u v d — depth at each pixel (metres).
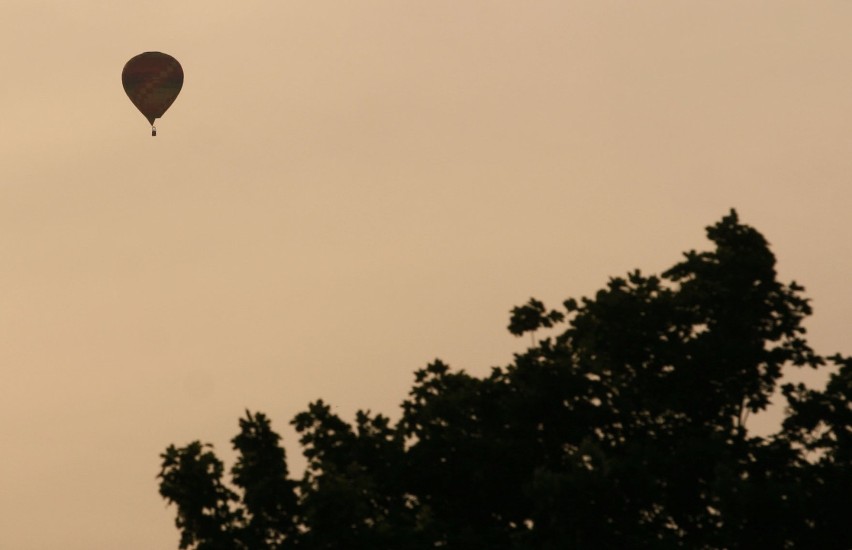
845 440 75.06
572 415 74.31
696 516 72.75
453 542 70.56
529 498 73.06
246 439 73.00
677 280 78.31
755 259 76.50
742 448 74.88
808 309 76.88
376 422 77.25
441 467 74.62
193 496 71.62
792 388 76.06
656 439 75.19
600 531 67.94
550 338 76.94
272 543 71.31
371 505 73.69
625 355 76.50
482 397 76.94
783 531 68.62
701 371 75.12
